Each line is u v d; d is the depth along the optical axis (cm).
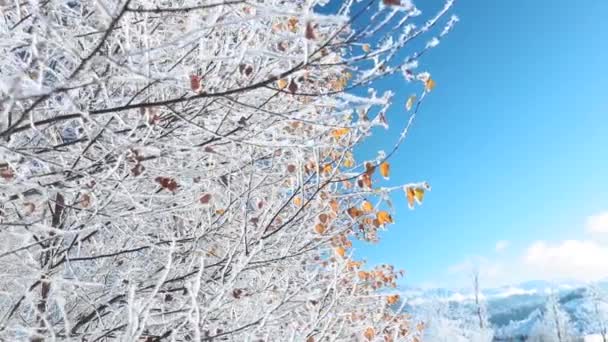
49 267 321
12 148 246
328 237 350
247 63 271
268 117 305
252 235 335
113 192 254
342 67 246
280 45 266
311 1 180
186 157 329
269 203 337
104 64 248
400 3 190
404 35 217
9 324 304
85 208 283
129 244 387
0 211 286
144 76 190
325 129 297
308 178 326
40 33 219
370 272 563
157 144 294
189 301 344
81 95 295
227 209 332
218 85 283
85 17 257
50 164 264
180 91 286
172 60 281
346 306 398
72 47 201
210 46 293
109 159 291
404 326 573
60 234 257
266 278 373
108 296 345
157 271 387
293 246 375
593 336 4056
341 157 312
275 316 346
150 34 267
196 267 375
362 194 323
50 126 271
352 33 209
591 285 4303
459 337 2881
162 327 350
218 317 365
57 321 353
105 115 288
